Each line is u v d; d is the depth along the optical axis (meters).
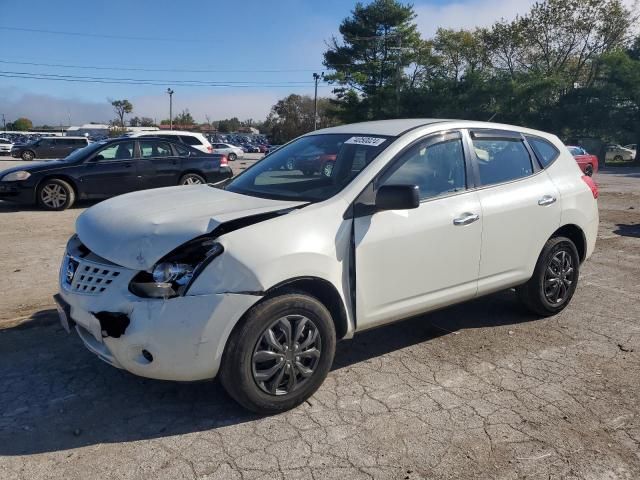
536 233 4.71
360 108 52.38
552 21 49.50
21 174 10.98
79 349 4.31
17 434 3.18
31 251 7.54
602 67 45.06
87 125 101.38
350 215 3.62
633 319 5.14
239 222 3.30
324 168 4.08
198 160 12.45
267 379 3.30
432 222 3.96
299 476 2.84
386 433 3.23
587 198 5.20
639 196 15.86
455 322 5.02
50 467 2.89
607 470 2.91
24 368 3.99
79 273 3.35
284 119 86.31
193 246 3.17
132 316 3.04
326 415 3.42
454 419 3.38
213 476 2.83
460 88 48.03
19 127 126.19
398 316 3.93
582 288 6.13
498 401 3.60
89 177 11.35
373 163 3.84
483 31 52.75
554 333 4.78
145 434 3.20
